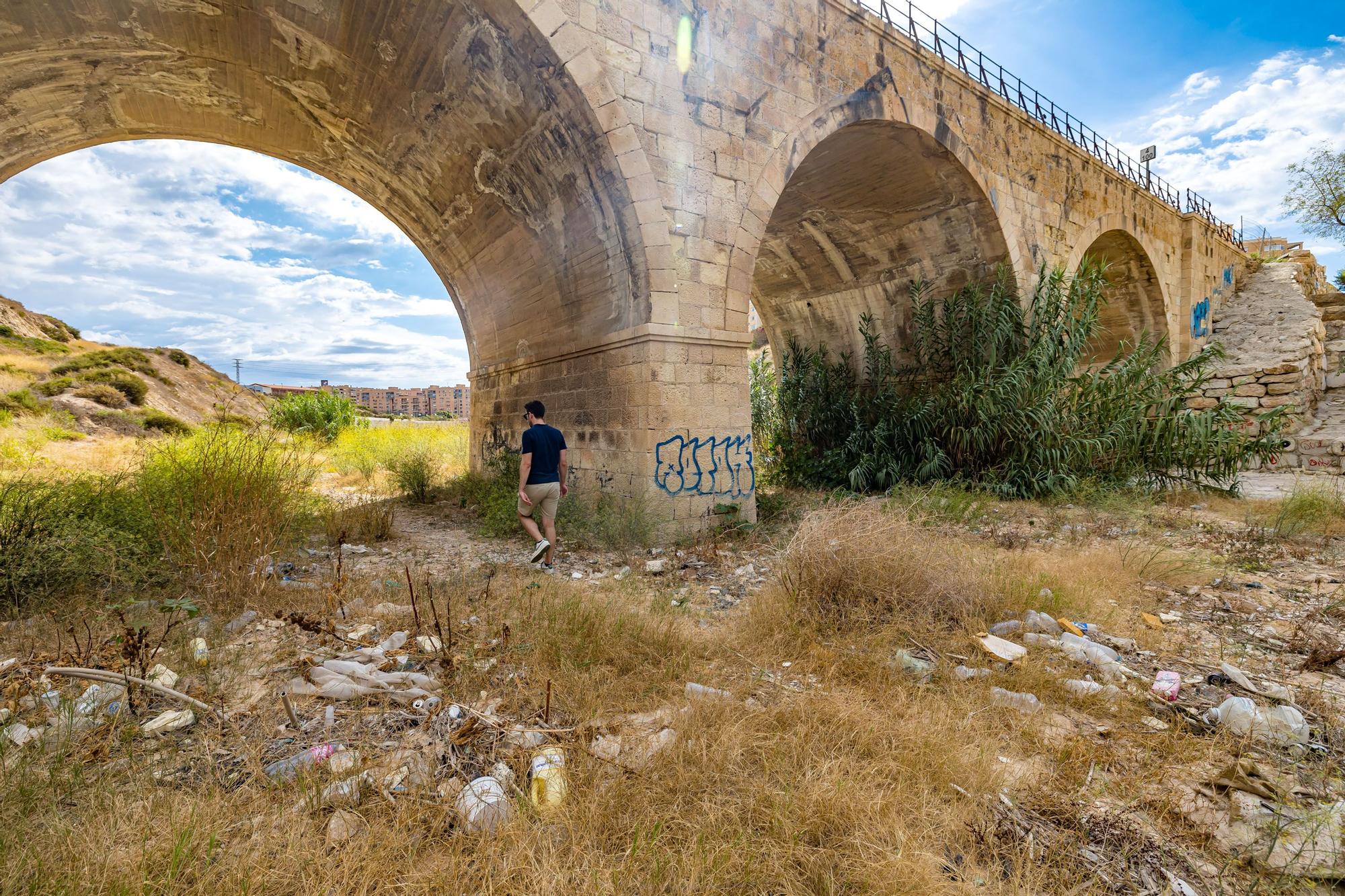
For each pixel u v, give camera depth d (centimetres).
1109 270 1770
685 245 793
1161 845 200
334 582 465
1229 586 515
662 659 345
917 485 1071
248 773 231
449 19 713
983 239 1237
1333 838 195
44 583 417
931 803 213
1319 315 1930
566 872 181
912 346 1419
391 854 185
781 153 891
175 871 167
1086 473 1081
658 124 772
